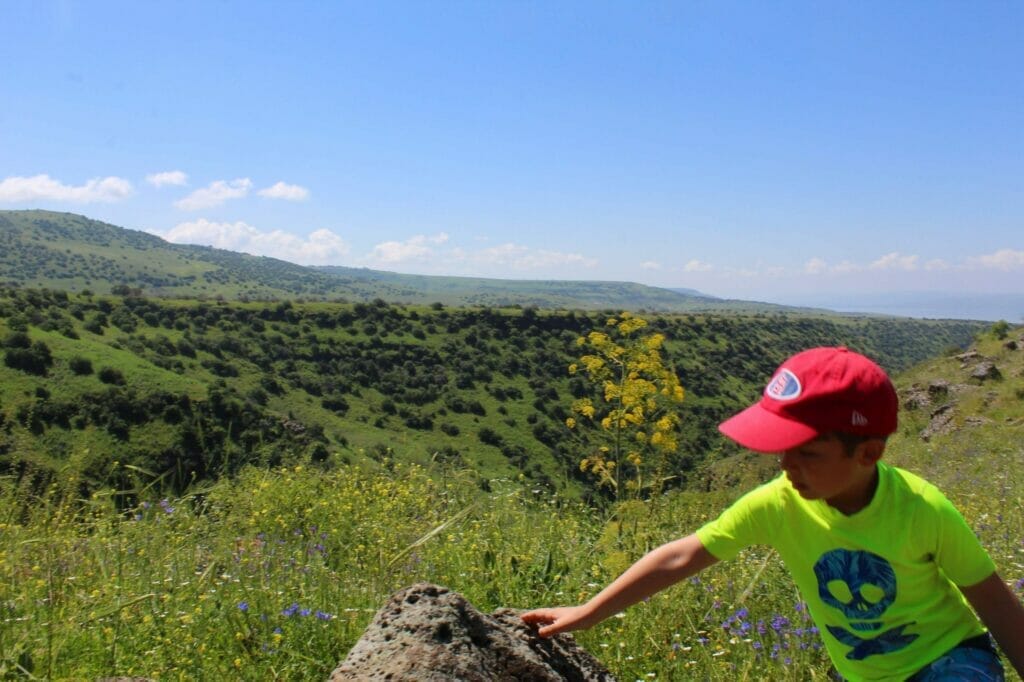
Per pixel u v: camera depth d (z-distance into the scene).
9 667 3.01
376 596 4.04
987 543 5.76
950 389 27.48
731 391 65.69
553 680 2.53
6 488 5.01
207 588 4.19
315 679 3.28
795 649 3.38
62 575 4.16
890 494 2.13
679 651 3.48
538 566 4.35
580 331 103.69
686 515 5.60
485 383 85.25
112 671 3.20
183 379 57.31
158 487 6.08
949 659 2.16
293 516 7.03
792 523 2.30
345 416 72.56
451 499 7.51
